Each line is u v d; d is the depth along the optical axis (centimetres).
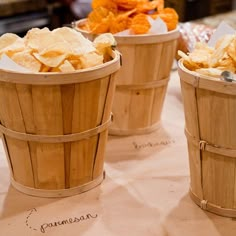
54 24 283
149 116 145
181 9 245
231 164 93
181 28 164
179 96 177
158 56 135
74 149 103
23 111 96
